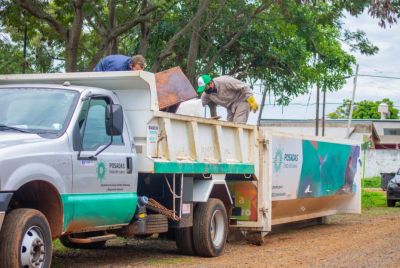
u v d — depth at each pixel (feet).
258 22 87.56
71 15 75.46
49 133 32.17
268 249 47.01
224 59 92.84
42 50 85.15
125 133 36.32
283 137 52.24
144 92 37.14
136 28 88.28
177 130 39.60
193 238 42.32
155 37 88.22
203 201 42.22
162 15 74.43
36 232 30.22
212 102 51.26
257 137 49.01
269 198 49.26
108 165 34.50
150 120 37.01
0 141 29.91
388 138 243.60
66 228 32.24
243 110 50.47
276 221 53.88
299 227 64.13
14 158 29.07
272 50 91.66
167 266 38.01
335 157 63.41
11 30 81.61
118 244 49.21
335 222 69.87
